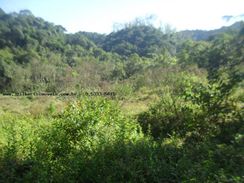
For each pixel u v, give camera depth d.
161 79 20.53
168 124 9.78
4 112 17.11
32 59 65.75
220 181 5.44
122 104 13.52
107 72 43.16
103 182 6.16
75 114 8.43
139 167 6.36
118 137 7.53
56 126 8.27
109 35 102.31
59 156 7.34
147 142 7.45
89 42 91.38
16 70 55.47
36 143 7.68
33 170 6.59
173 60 32.59
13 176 6.64
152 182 6.18
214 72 9.08
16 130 9.20
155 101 11.74
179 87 12.52
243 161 6.14
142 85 21.98
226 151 6.56
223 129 8.03
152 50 77.06
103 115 8.70
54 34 90.31
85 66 49.88
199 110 8.87
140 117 10.59
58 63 67.69
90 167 6.48
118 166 6.35
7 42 73.38
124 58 76.69
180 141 8.27
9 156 7.16
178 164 6.35
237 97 8.64
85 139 7.66
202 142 7.67
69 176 6.38
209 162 6.02
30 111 16.23
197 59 18.25
